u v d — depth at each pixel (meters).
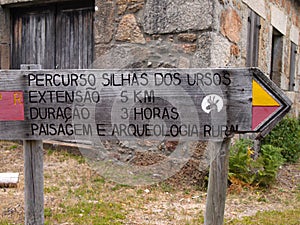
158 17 4.03
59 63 5.34
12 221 2.80
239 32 4.54
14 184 3.56
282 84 7.08
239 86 2.05
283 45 6.98
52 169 4.14
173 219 2.97
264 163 4.02
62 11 5.27
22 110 2.12
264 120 2.06
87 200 3.28
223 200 2.16
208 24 3.77
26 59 5.62
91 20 5.04
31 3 5.32
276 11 6.32
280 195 3.80
